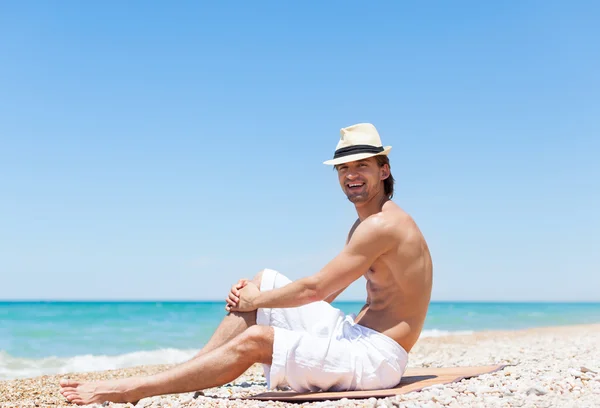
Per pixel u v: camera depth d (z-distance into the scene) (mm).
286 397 3789
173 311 36000
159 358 13383
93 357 13477
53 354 14180
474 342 13453
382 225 3934
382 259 4004
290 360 3822
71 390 3895
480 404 3406
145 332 20688
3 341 17297
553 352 8070
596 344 9883
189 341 17906
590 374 4477
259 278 4188
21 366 11922
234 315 4090
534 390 3713
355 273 3916
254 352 3859
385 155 4238
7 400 5430
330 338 3982
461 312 43438
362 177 4137
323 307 4195
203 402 3863
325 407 3441
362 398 3691
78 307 37219
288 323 4070
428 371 5090
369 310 4184
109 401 3873
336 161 4121
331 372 3883
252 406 3658
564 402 3418
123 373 8539
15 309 34250
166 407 3758
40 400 5086
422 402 3471
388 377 4000
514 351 9188
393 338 4004
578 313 42375
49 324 23172
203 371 3844
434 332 22531
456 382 4188
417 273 4004
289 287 3930
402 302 4035
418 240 4039
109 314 30641
